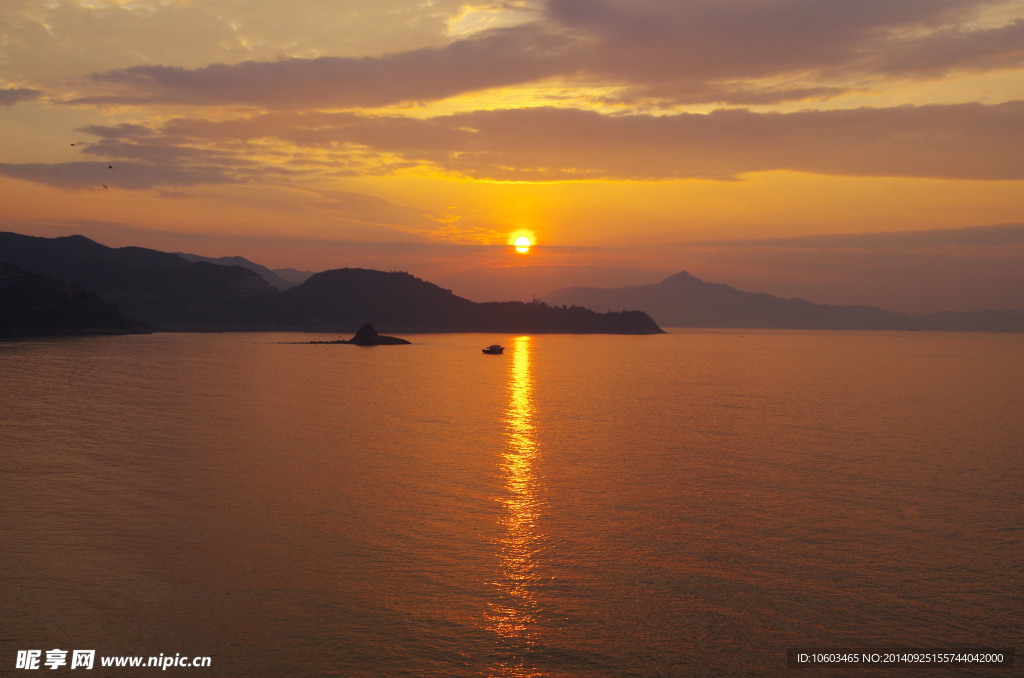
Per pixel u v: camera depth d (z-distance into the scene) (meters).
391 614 15.39
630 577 17.59
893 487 26.92
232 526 20.81
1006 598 16.70
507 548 19.42
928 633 15.02
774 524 21.95
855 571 18.19
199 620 14.92
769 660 13.91
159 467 28.38
